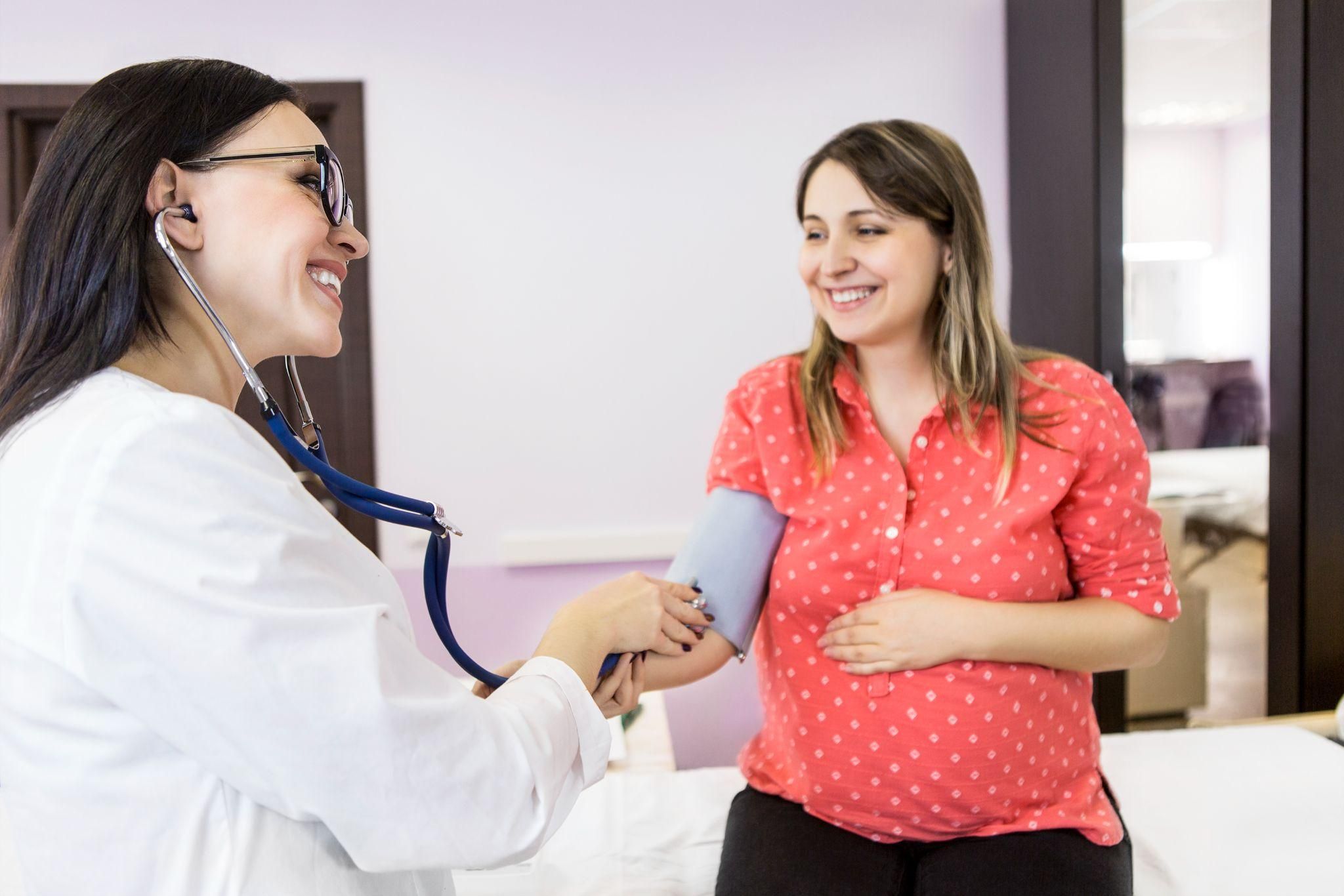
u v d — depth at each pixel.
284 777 0.64
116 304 0.70
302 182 0.77
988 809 1.13
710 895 1.34
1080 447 1.14
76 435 0.64
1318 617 1.85
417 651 0.72
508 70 2.57
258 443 0.70
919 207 1.16
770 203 2.65
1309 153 1.76
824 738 1.17
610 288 2.64
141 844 0.65
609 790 1.64
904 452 1.23
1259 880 1.31
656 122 2.61
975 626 1.09
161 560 0.61
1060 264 2.42
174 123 0.72
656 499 2.69
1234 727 1.79
